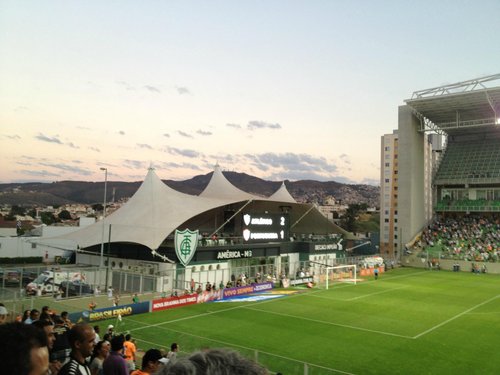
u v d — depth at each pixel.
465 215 103.31
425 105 91.06
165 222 57.59
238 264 62.22
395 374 24.28
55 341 8.04
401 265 88.88
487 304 46.22
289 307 43.28
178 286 52.75
